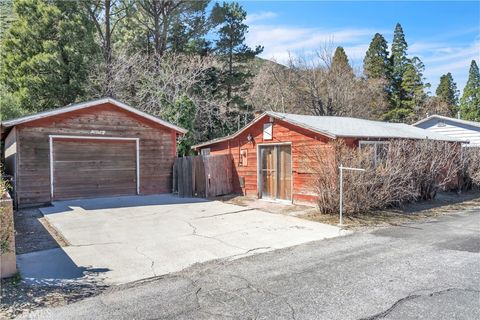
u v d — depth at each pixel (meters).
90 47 21.92
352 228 7.87
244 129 13.53
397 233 7.34
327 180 9.45
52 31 20.80
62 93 20.50
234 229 7.93
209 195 13.38
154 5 24.39
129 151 13.67
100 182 12.97
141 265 5.42
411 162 10.85
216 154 15.28
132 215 9.68
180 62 23.80
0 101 18.70
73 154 12.37
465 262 5.34
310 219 8.98
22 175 11.27
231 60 28.12
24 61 20.03
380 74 37.47
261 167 13.09
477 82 42.06
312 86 27.66
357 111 28.45
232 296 4.19
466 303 3.90
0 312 3.85
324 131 10.18
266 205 11.44
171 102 20.58
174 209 10.68
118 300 4.14
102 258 5.79
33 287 4.55
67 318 3.70
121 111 13.43
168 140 14.66
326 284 4.51
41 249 6.36
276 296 4.16
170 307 3.92
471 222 8.49
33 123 11.53
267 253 6.00
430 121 23.92
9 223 4.93
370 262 5.38
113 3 25.02
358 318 3.60
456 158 14.01
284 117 11.77
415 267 5.12
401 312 3.71
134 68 22.19
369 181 9.37
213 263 5.48
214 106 24.20
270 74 28.92
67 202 11.82
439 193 13.98
